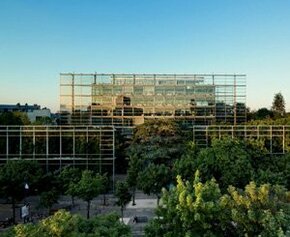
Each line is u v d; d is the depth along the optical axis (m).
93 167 91.25
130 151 97.44
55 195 67.44
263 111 160.75
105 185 76.31
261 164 73.94
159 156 88.81
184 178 65.69
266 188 34.50
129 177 76.69
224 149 68.38
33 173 70.56
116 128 111.19
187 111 134.62
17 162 72.12
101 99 133.88
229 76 134.88
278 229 30.92
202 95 134.62
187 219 33.28
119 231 31.86
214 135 97.38
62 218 29.38
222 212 33.56
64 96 133.12
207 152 68.00
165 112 134.50
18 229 27.33
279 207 33.97
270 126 97.25
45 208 72.31
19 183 65.81
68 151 91.12
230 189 36.03
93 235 29.62
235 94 134.88
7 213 71.31
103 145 91.88
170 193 36.50
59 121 133.25
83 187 65.75
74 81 133.12
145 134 102.50
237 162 64.75
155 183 67.00
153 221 35.94
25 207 63.22
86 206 76.50
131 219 65.69
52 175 74.69
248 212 32.66
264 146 92.75
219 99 134.88
